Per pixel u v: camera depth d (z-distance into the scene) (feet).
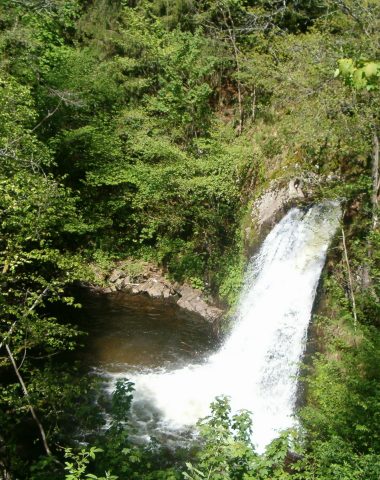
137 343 43.50
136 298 53.16
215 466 16.35
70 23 58.08
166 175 50.60
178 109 56.29
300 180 40.86
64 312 48.24
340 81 34.32
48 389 26.61
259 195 46.47
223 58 55.98
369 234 31.86
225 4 55.01
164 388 36.29
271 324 38.65
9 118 31.17
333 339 29.89
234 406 34.76
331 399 25.14
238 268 47.55
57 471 23.25
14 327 25.91
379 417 22.52
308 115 37.22
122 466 20.02
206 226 53.11
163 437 30.42
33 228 26.81
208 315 48.91
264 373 37.27
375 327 29.68
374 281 32.09
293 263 38.99
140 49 59.26
